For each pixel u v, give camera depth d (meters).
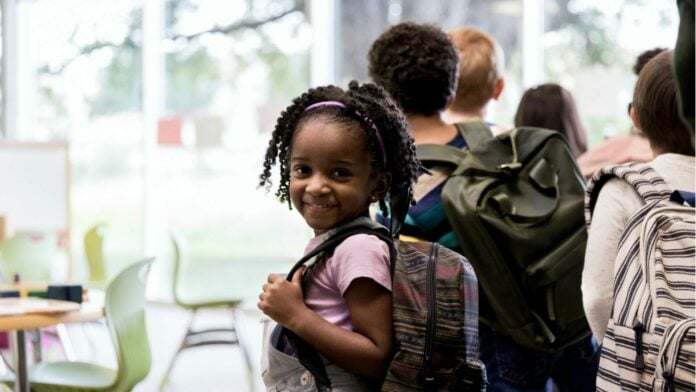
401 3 6.33
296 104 1.55
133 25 7.73
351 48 6.62
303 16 6.80
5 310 2.86
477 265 2.02
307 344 1.41
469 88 2.46
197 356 5.89
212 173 7.21
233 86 7.17
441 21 6.14
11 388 3.31
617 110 5.25
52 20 8.39
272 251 6.81
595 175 1.88
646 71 1.94
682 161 1.85
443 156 2.13
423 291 1.39
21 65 8.63
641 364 1.58
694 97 1.19
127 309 3.18
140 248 7.66
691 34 1.18
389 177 1.53
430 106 2.20
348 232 1.46
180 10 7.48
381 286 1.38
